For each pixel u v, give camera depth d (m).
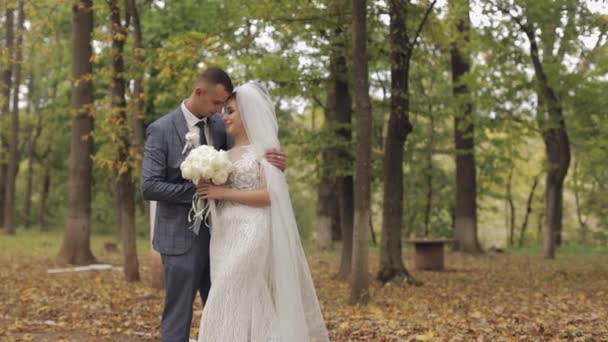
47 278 13.16
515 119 17.50
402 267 13.07
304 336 4.51
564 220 37.28
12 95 27.88
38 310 9.01
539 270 16.41
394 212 13.09
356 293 9.81
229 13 12.92
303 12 12.52
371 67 14.38
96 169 30.62
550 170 20.02
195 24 19.08
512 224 33.56
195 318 8.38
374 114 20.52
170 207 4.68
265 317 4.49
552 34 14.55
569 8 13.12
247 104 4.71
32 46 15.19
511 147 23.86
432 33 14.05
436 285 13.08
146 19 19.28
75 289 11.49
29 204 37.38
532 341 6.82
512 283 13.60
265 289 4.54
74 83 12.40
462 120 17.33
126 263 12.77
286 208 4.62
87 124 15.60
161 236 4.66
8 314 8.68
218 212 4.62
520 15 14.03
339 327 7.86
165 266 4.65
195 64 12.14
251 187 4.61
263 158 4.66
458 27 16.44
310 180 22.05
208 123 4.90
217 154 4.45
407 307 9.89
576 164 30.42
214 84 4.71
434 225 31.39
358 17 9.58
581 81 15.90
